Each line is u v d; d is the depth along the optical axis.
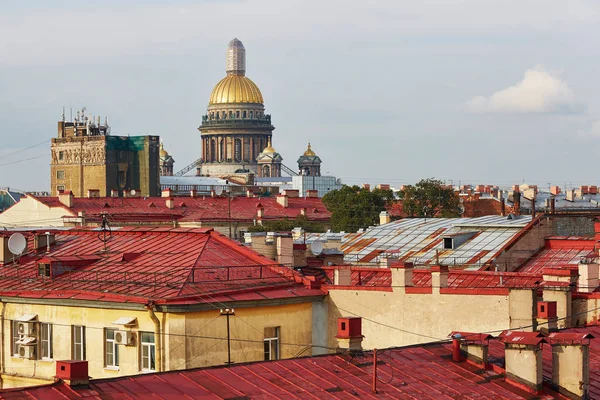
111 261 93.62
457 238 135.25
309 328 87.12
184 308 79.25
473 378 65.75
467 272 94.31
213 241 94.25
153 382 59.59
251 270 89.38
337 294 87.69
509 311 78.69
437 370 66.69
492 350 71.94
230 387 60.62
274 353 84.88
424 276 94.44
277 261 100.38
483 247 131.88
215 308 80.94
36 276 93.38
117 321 81.38
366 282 96.31
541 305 77.81
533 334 65.62
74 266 93.00
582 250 128.12
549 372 67.81
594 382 67.31
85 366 57.03
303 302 86.75
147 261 91.69
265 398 59.59
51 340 87.44
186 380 60.53
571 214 138.00
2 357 90.19
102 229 103.38
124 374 81.81
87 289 86.88
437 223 148.00
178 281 84.44
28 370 88.19
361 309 86.50
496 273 92.62
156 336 79.62
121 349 82.00
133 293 83.31
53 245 102.44
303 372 64.44
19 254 99.56
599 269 90.81
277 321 84.88
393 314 84.94
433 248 135.00
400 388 63.34
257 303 83.19
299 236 151.88
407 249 137.62
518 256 129.50
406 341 84.38
